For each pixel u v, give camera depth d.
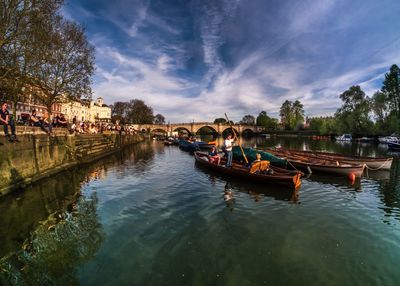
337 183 14.63
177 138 57.41
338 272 5.71
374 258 6.32
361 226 8.27
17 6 16.28
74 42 26.61
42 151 15.91
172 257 6.24
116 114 106.81
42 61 21.14
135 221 8.51
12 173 12.26
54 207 10.02
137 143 60.19
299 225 8.30
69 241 7.01
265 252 6.54
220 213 9.35
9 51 17.05
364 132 63.25
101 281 5.31
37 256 6.22
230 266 5.89
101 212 9.43
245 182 14.45
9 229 7.89
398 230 8.00
